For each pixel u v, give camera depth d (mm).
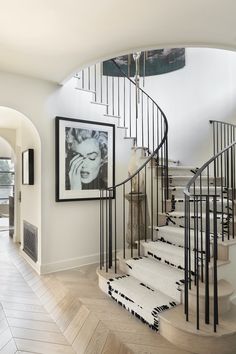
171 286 2367
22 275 3408
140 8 2057
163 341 1999
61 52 2736
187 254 2117
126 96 5438
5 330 2158
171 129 5078
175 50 5035
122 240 4172
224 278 2404
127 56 5438
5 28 2289
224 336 1817
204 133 4637
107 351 1892
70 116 3688
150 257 3010
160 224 3357
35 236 3725
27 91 3350
